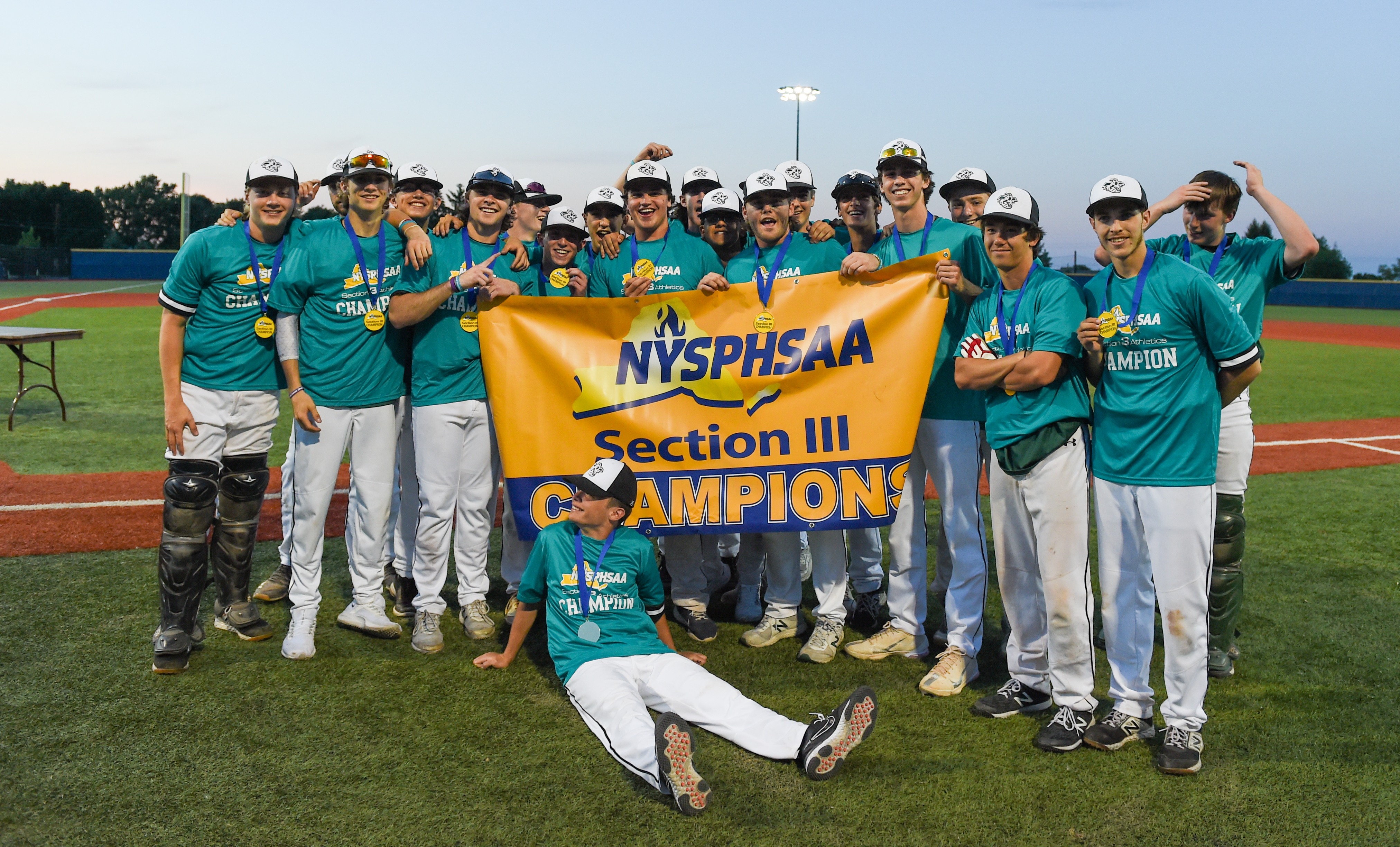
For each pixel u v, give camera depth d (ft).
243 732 13.04
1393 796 11.71
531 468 16.24
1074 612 13.01
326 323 15.51
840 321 15.53
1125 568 12.79
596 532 13.71
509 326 16.14
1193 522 12.08
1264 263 15.20
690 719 12.85
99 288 143.84
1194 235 15.83
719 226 17.69
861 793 11.73
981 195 18.19
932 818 11.19
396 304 15.58
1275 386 54.34
